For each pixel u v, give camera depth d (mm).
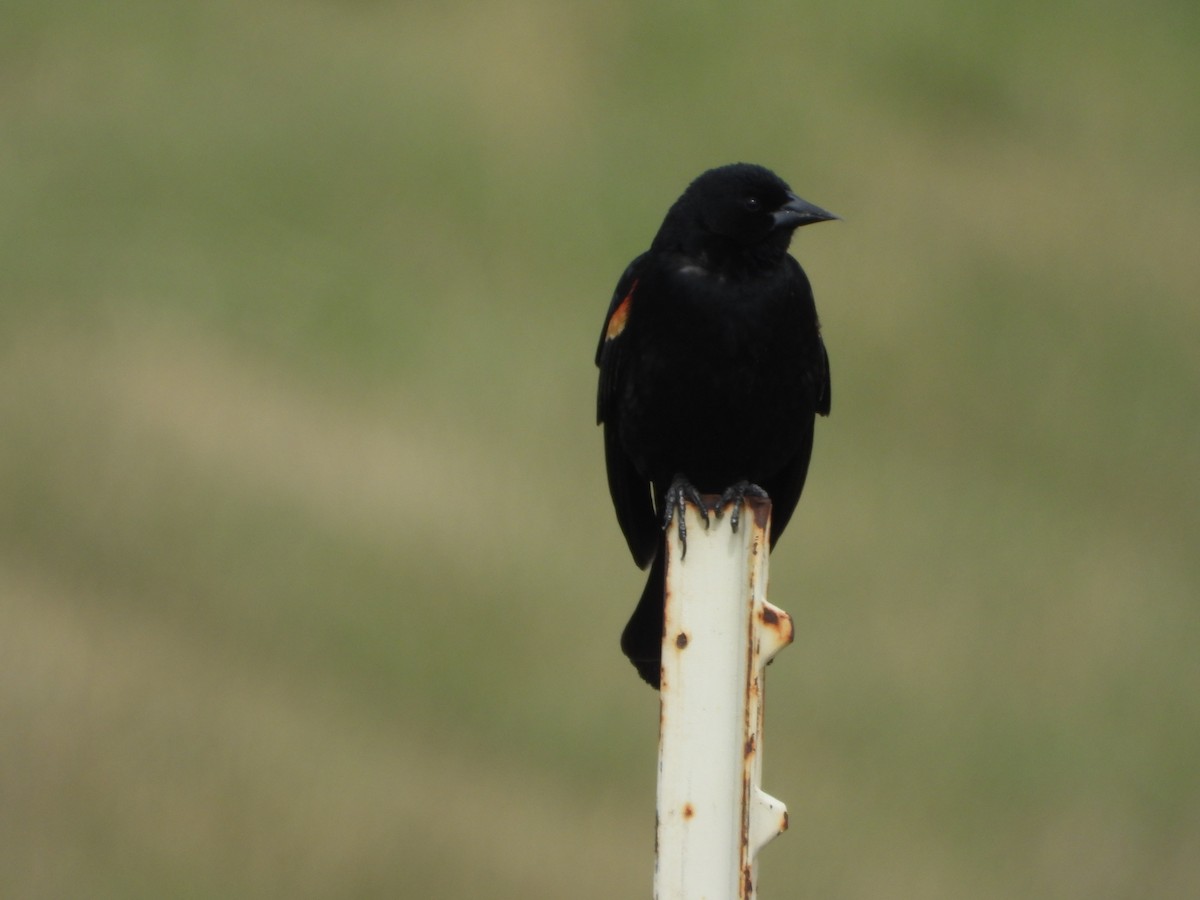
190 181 20812
